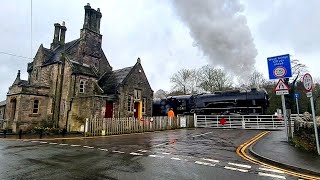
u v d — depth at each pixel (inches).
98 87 958.4
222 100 1015.0
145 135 696.4
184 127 1042.7
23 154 368.5
